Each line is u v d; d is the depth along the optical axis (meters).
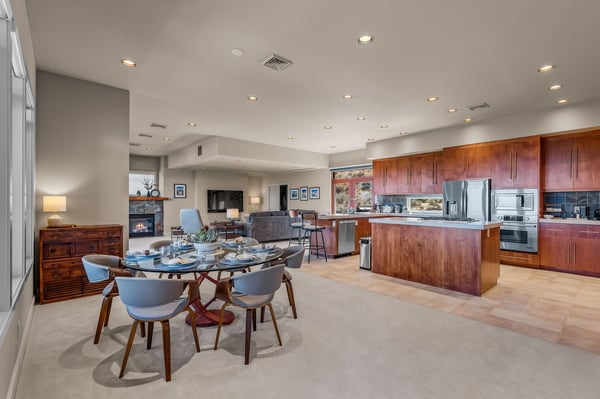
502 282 4.18
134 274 2.65
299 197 10.94
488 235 3.78
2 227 1.69
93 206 3.80
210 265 2.33
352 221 6.27
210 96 4.33
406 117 5.34
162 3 2.28
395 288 3.89
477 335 2.53
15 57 2.15
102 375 1.94
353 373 1.97
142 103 4.66
